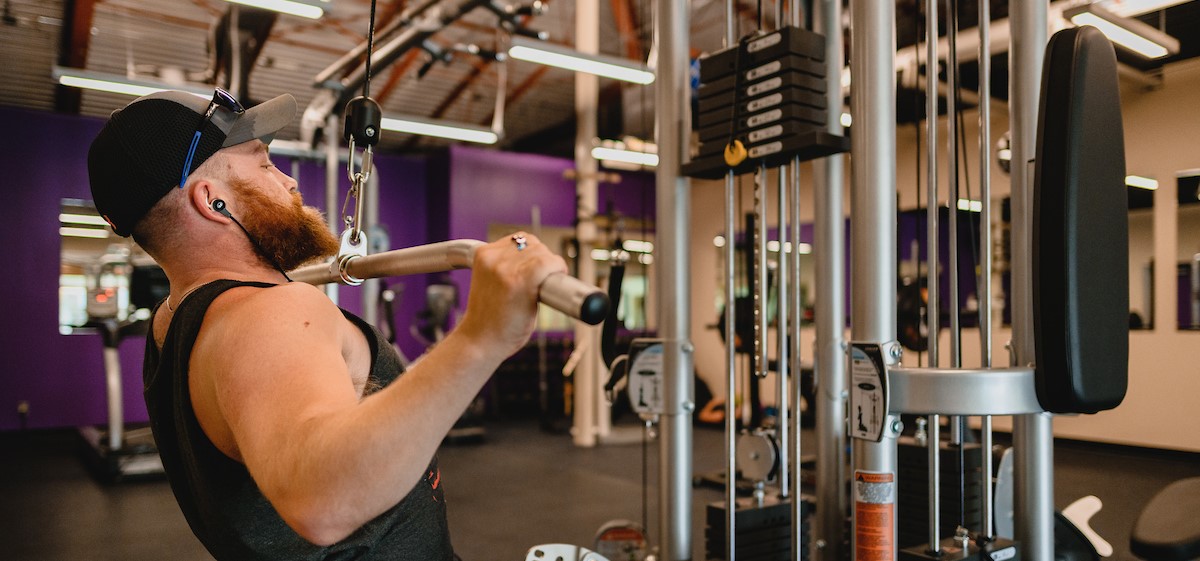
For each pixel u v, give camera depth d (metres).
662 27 1.77
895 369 1.18
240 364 0.61
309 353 0.62
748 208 8.46
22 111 7.29
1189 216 5.78
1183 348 5.74
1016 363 1.51
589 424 6.79
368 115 0.82
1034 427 1.49
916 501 2.49
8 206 7.20
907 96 5.17
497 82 8.36
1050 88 0.98
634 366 1.77
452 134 6.24
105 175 0.79
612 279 1.28
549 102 9.21
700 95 1.65
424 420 0.52
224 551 0.77
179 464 0.79
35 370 7.24
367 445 0.51
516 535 3.86
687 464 1.75
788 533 2.08
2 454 6.35
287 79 8.33
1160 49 4.26
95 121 7.57
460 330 0.54
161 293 5.70
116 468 5.21
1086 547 1.92
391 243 8.87
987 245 1.44
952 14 1.58
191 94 0.82
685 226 1.76
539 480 5.26
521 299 0.52
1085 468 5.39
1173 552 1.23
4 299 7.16
